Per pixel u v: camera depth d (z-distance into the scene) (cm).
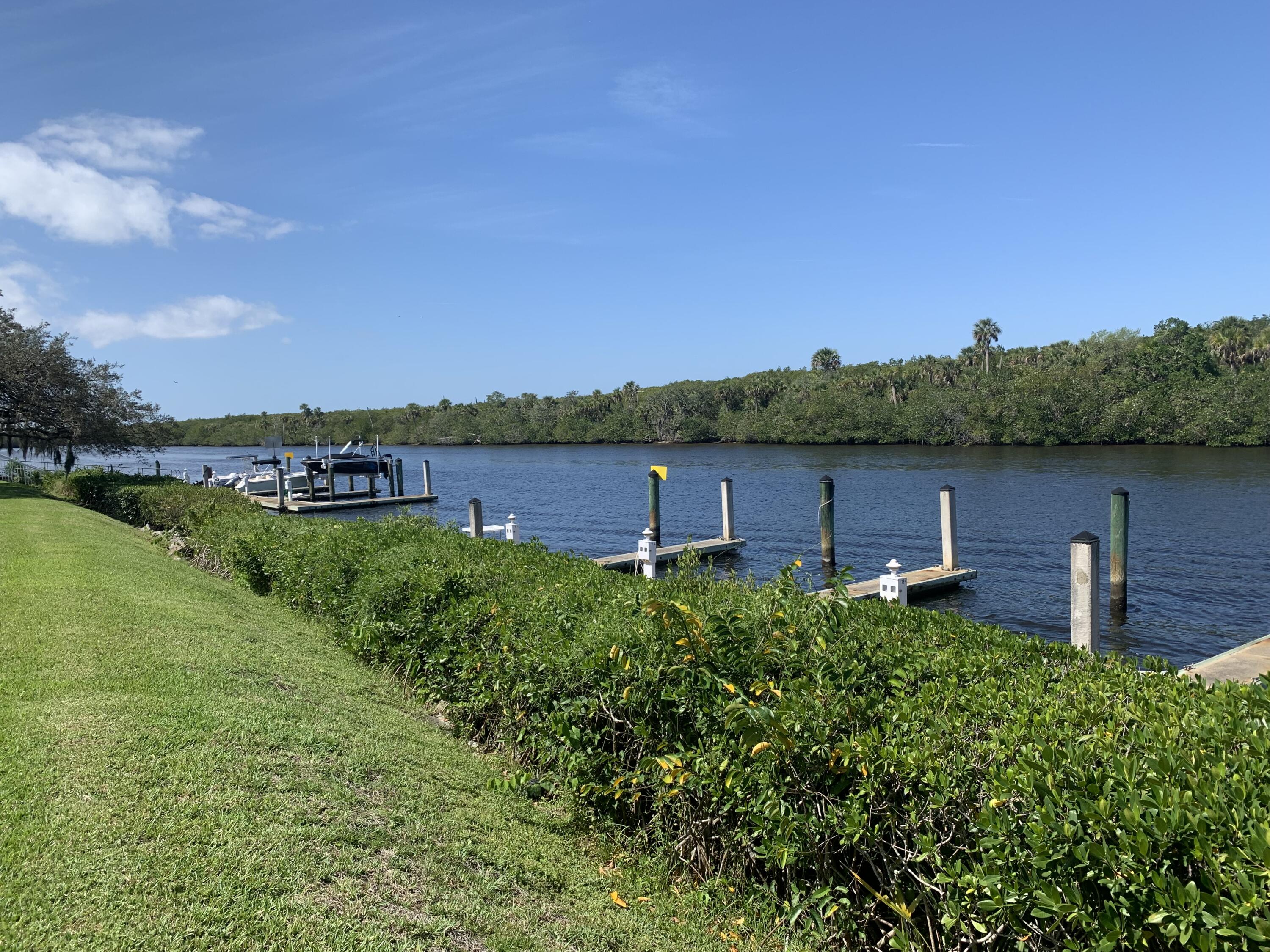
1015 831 291
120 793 381
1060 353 8981
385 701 673
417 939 319
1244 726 313
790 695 393
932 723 357
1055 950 285
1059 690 387
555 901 396
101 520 1797
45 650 595
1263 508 2667
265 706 538
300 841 368
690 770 432
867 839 351
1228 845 242
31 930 283
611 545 2405
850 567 511
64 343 2578
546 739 524
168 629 706
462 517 3167
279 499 3366
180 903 308
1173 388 6319
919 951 340
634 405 10794
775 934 392
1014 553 2042
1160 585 1641
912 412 7188
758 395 9300
